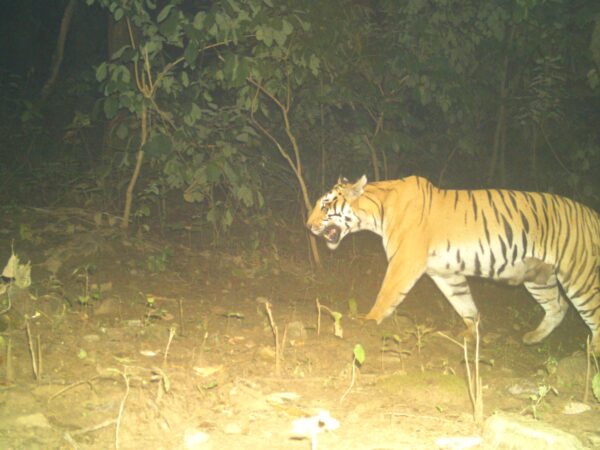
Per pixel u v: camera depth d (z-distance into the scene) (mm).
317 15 4645
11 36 8859
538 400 2631
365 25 5238
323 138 5824
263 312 3854
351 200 4059
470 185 6859
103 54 8695
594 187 6105
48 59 9156
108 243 4547
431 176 6742
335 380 2875
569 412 2627
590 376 3039
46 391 2420
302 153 6082
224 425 2320
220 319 3688
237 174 4656
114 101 4426
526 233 3930
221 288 4406
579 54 5641
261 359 3049
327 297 4500
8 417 2189
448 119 5930
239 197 4668
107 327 3270
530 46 5750
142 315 3551
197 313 3758
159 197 5191
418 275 3932
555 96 5926
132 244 4648
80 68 8180
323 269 5098
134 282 4152
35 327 3016
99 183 5078
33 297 3248
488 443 2254
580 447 2131
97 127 6738
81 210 4953
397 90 5539
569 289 3994
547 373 3217
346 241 5805
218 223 5398
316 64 4680
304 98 5461
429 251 3951
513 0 5297
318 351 3248
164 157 4500
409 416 2494
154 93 4621
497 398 2777
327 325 3725
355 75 5406
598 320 3980
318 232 4137
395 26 5477
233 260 4895
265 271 4859
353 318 3879
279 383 2793
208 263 4785
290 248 5516
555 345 4250
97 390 2473
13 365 2617
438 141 6512
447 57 5492
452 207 3965
